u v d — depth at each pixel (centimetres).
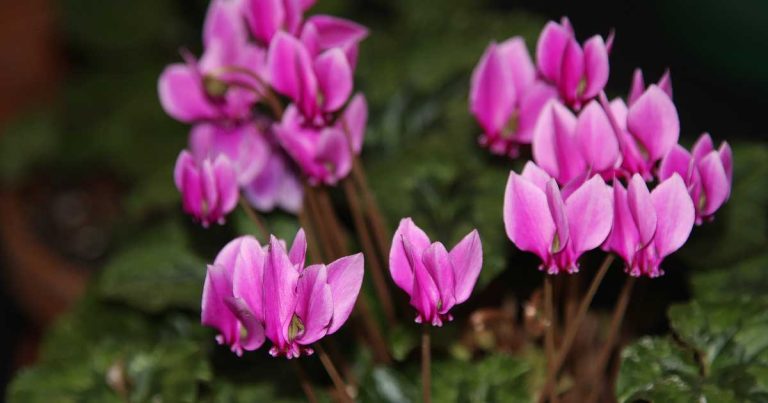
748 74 91
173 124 82
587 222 54
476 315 62
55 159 85
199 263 67
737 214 65
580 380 64
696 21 91
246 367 66
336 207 69
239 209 68
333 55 57
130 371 64
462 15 73
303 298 53
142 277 67
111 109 85
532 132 60
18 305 82
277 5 59
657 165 57
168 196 70
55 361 65
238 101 62
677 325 61
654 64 101
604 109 56
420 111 72
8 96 93
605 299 65
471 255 54
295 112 60
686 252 65
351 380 64
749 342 60
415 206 66
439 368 62
